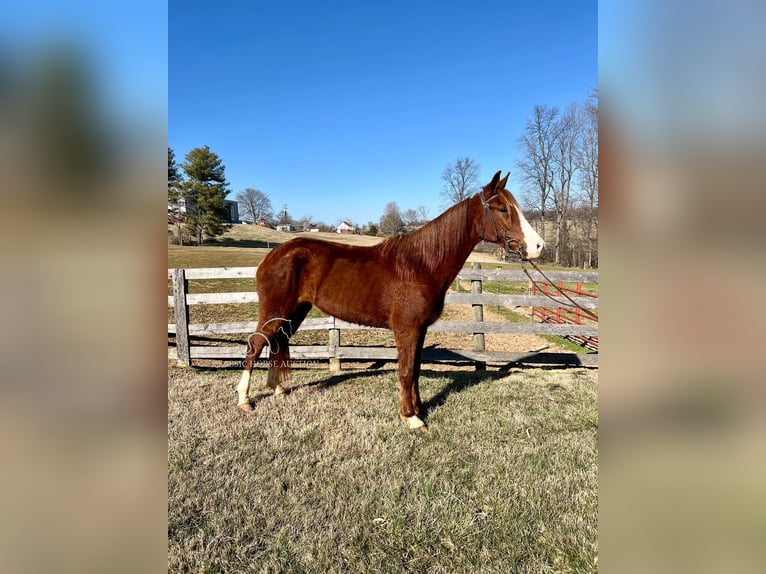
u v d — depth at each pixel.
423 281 3.38
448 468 2.78
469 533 2.17
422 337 3.52
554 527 2.21
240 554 2.01
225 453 2.94
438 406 3.85
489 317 10.11
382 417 3.61
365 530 2.18
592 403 3.96
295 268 3.62
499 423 3.50
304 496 2.46
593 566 1.92
